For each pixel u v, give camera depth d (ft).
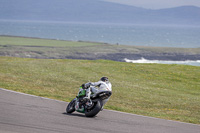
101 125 88.58
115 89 207.41
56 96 151.64
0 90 143.02
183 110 156.87
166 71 309.83
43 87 186.80
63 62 340.59
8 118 84.23
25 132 71.00
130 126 91.30
